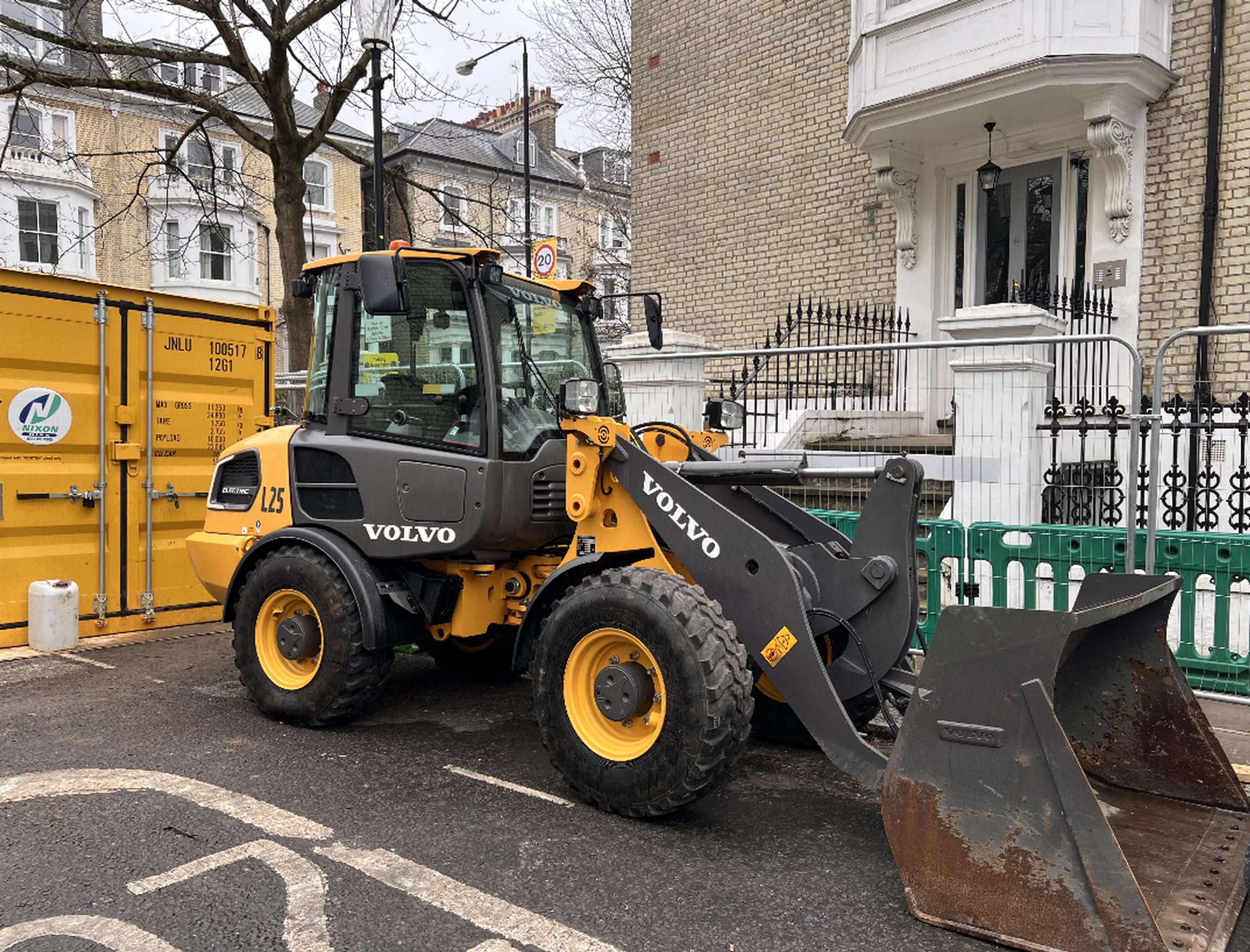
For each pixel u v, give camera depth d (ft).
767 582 12.25
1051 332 24.29
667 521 13.19
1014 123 33.24
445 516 15.05
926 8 32.24
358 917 9.87
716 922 9.87
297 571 15.98
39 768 14.20
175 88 38.96
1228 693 16.96
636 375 28.37
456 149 114.62
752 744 15.99
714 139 45.09
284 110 38.47
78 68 83.56
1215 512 21.13
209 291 96.02
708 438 18.02
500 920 9.82
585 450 13.88
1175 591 12.26
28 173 84.79
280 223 40.14
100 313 21.95
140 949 9.17
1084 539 17.94
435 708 17.75
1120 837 11.35
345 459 16.20
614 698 12.26
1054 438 21.74
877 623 12.94
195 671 19.90
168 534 23.88
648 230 48.39
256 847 11.50
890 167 35.96
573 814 12.71
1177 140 30.37
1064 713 13.12
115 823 12.19
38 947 9.18
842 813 12.98
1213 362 29.78
